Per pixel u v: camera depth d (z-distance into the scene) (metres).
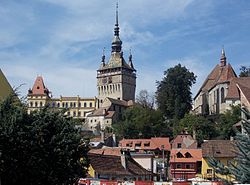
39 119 33.91
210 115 172.38
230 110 153.00
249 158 27.27
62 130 35.09
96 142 128.88
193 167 113.44
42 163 32.47
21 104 34.34
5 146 31.25
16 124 31.92
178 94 189.88
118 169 76.56
